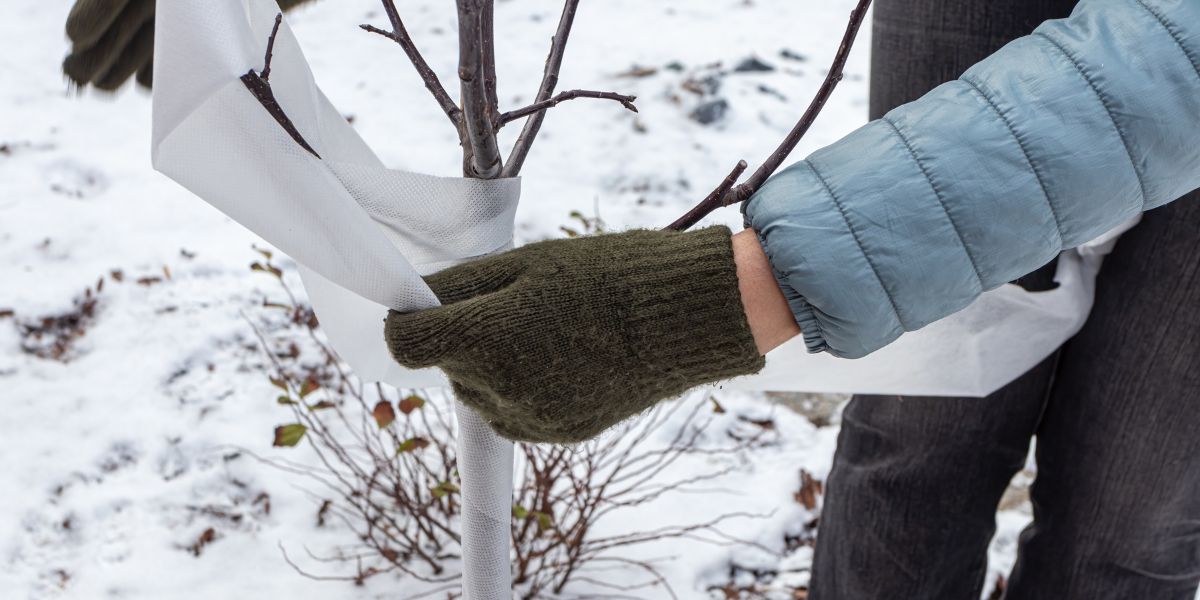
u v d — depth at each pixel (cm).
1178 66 90
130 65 109
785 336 98
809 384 132
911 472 147
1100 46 92
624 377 93
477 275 99
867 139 95
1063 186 91
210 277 266
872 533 153
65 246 273
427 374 124
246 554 192
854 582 157
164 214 289
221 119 90
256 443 218
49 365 235
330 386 233
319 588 185
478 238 107
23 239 273
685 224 107
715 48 368
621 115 327
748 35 379
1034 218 92
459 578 188
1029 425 144
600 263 94
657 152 311
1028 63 94
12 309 249
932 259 92
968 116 93
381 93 345
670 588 189
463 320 91
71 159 308
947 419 141
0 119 324
